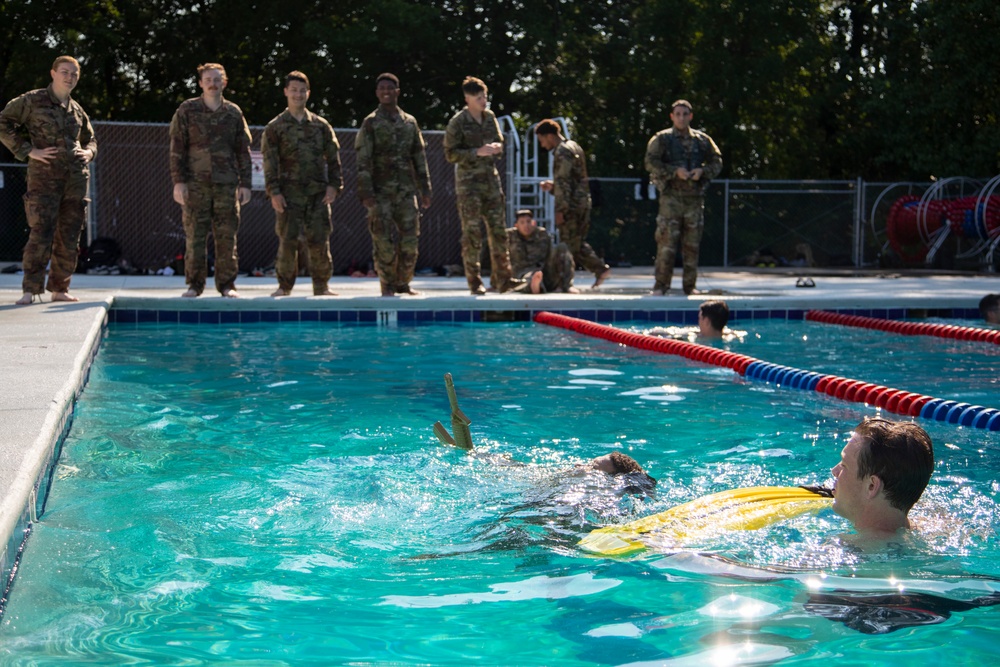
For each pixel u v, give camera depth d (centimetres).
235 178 957
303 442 446
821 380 606
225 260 972
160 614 244
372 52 2395
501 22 2536
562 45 2573
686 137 1101
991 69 2333
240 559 288
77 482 369
